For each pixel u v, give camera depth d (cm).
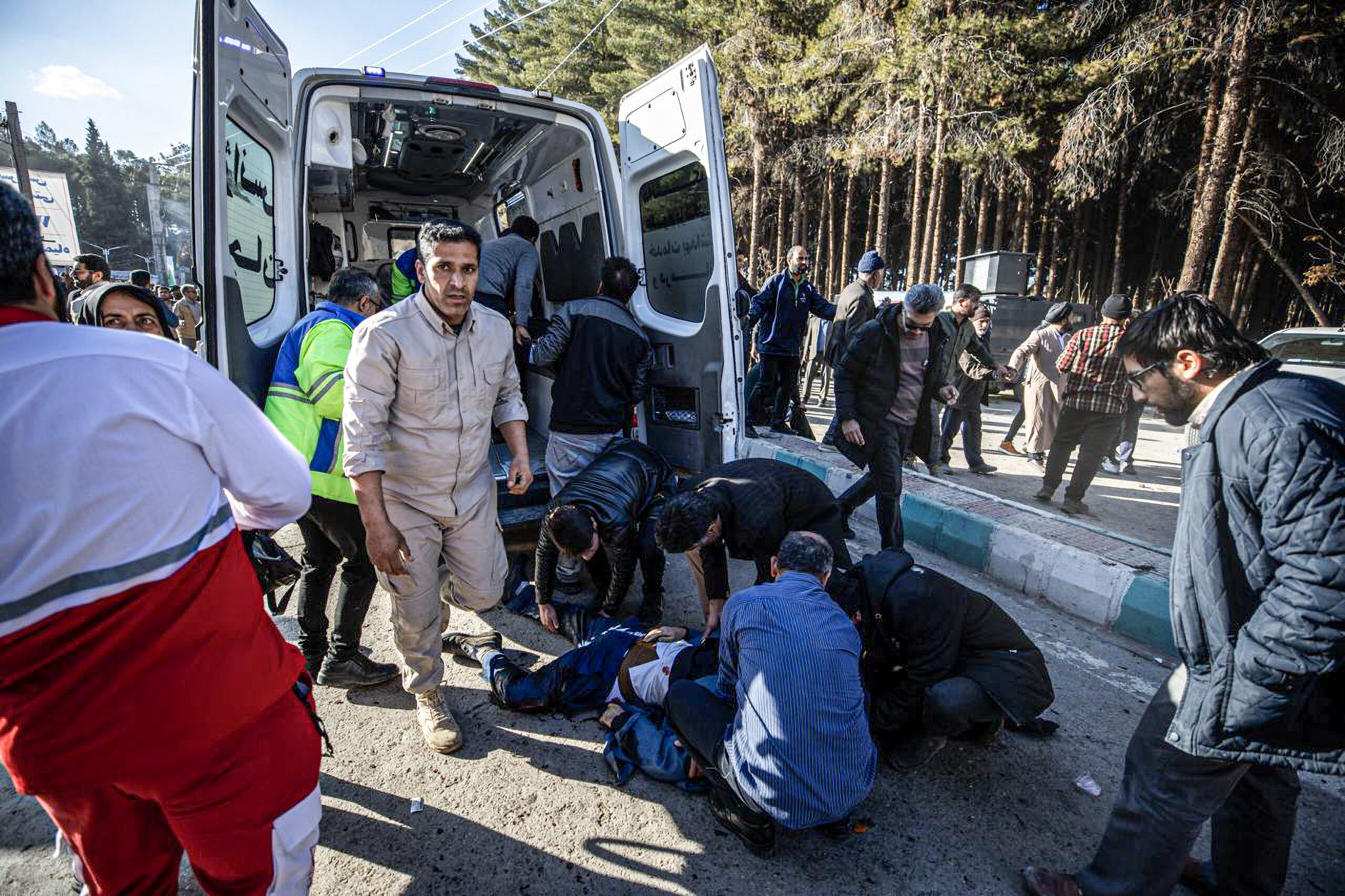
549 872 197
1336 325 2278
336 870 195
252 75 268
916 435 411
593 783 234
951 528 432
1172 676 165
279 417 240
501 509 366
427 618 238
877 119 1936
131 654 103
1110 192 2261
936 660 219
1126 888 170
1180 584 149
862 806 225
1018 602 374
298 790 128
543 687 269
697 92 345
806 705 188
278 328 298
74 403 96
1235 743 142
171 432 106
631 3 2450
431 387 211
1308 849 209
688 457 395
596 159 404
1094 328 486
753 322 704
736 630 204
